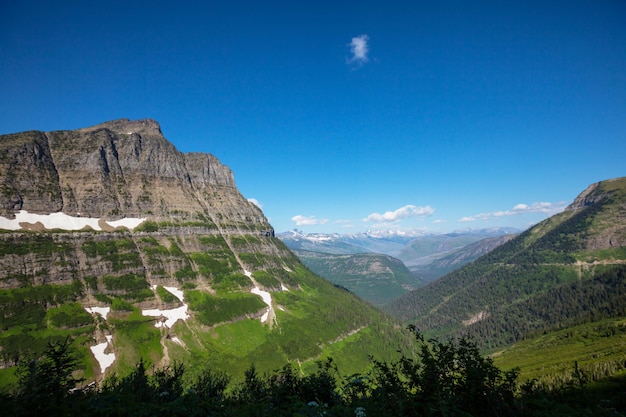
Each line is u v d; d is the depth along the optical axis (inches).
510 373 873.5
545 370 7504.9
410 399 864.3
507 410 806.5
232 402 1021.2
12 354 5974.4
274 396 1041.5
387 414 818.8
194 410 856.9
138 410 844.0
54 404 837.8
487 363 880.3
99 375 6496.1
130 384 1405.0
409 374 928.3
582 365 7106.3
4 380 5531.5
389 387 909.2
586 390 879.7
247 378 1337.4
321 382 1071.6
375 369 996.6
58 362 935.7
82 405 853.2
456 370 900.0
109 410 833.5
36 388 819.4
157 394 1217.4
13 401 810.2
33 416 785.6
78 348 6732.3
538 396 863.7
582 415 765.3
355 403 919.7
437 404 800.9
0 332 6387.8
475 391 829.8
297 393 1058.1
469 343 932.0
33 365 892.0
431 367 897.5
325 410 839.7
